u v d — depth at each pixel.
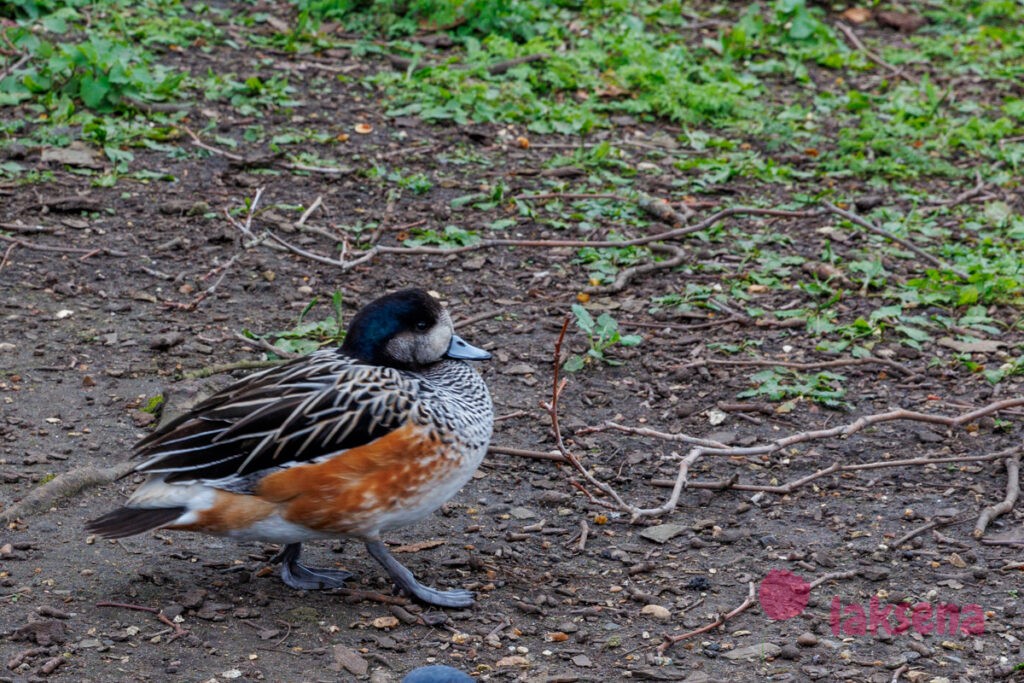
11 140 10.26
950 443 7.22
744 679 5.18
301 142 10.92
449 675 4.46
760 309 8.77
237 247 9.29
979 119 12.35
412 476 5.38
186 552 5.98
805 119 12.19
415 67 12.36
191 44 12.48
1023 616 5.68
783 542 6.28
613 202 10.30
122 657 5.14
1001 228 10.11
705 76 12.59
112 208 9.63
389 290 8.90
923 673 5.24
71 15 12.45
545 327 8.55
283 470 5.25
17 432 6.94
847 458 7.10
